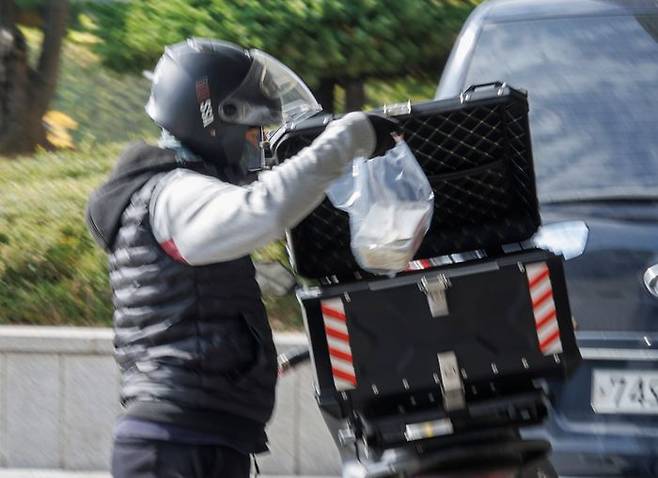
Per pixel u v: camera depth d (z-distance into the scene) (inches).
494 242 236.2
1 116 633.6
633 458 265.1
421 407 219.6
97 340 375.2
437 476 219.9
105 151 541.6
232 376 205.3
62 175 480.7
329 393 216.4
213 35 548.4
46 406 378.9
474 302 216.4
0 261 405.1
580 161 306.5
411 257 214.5
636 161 305.1
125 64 597.9
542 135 313.3
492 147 226.8
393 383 216.4
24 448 381.1
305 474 364.5
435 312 215.6
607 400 267.7
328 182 188.9
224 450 205.5
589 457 266.7
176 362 202.5
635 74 321.7
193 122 210.1
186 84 210.1
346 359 216.1
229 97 211.2
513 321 217.0
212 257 192.4
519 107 223.0
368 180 212.1
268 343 211.9
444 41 548.4
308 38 542.3
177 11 560.4
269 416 212.4
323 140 188.7
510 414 221.1
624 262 273.1
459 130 224.2
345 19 542.6
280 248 382.0
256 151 220.1
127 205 205.8
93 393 376.8
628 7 337.1
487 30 336.5
